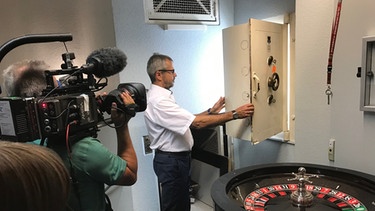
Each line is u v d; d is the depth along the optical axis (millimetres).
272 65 1980
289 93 2174
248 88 1817
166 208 2016
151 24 2188
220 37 2592
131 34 2107
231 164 2379
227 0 2559
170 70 1997
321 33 1341
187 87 2453
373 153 1214
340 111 1302
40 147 462
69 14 1506
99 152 912
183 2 2283
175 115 1874
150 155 2293
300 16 1410
